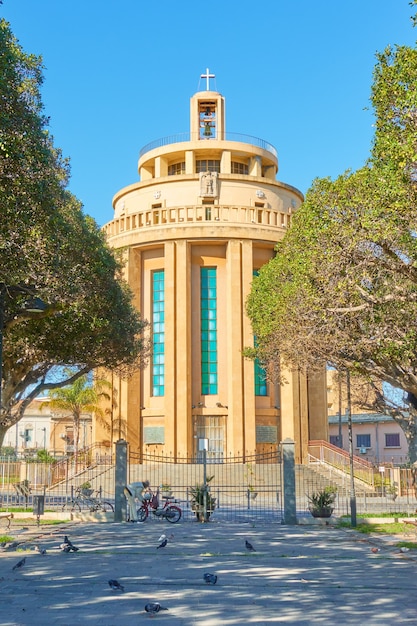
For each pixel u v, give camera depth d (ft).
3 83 47.11
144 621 30.78
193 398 143.54
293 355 89.71
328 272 61.62
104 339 83.87
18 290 58.75
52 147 69.62
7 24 54.85
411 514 82.79
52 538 63.41
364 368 75.36
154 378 146.61
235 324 143.33
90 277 76.23
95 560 49.34
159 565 47.24
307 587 39.45
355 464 129.59
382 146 51.31
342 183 64.49
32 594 36.96
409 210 51.01
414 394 73.77
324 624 30.45
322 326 67.26
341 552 54.54
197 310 147.54
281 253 103.45
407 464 132.36
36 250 54.70
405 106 48.34
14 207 50.42
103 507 94.48
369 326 64.34
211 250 150.00
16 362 87.92
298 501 109.70
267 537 64.95
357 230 59.00
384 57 51.80
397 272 58.34
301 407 145.69
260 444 143.43
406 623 30.71
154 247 149.89
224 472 131.64
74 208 78.28
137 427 144.56
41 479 130.21
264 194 162.40
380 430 197.36
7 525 74.02
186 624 30.35
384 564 48.32
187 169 164.96
